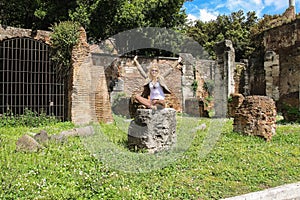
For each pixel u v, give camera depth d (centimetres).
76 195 444
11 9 2053
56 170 566
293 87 1969
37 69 1633
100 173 553
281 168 618
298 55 1941
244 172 584
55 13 1923
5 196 437
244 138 928
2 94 1507
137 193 465
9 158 644
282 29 2041
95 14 1961
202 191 490
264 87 2417
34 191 462
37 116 1439
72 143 823
